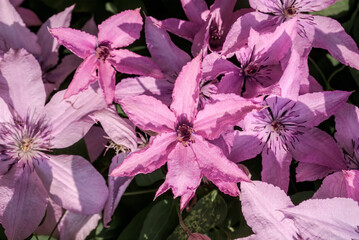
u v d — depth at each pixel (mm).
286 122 530
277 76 521
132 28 507
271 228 484
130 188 541
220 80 511
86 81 493
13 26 533
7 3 524
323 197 493
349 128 525
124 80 510
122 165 458
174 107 473
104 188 511
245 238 486
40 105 517
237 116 469
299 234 486
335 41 545
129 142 496
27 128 521
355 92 566
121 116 532
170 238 519
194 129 481
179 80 464
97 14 569
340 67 566
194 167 474
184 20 546
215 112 474
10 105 515
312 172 531
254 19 520
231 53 498
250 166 547
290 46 510
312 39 549
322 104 521
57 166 519
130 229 526
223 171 469
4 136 522
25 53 505
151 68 508
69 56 551
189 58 519
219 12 527
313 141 530
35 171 524
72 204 514
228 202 534
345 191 492
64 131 517
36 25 570
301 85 523
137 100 467
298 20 550
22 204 514
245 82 523
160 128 475
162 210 523
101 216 526
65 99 505
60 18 546
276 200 483
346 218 472
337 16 568
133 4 552
